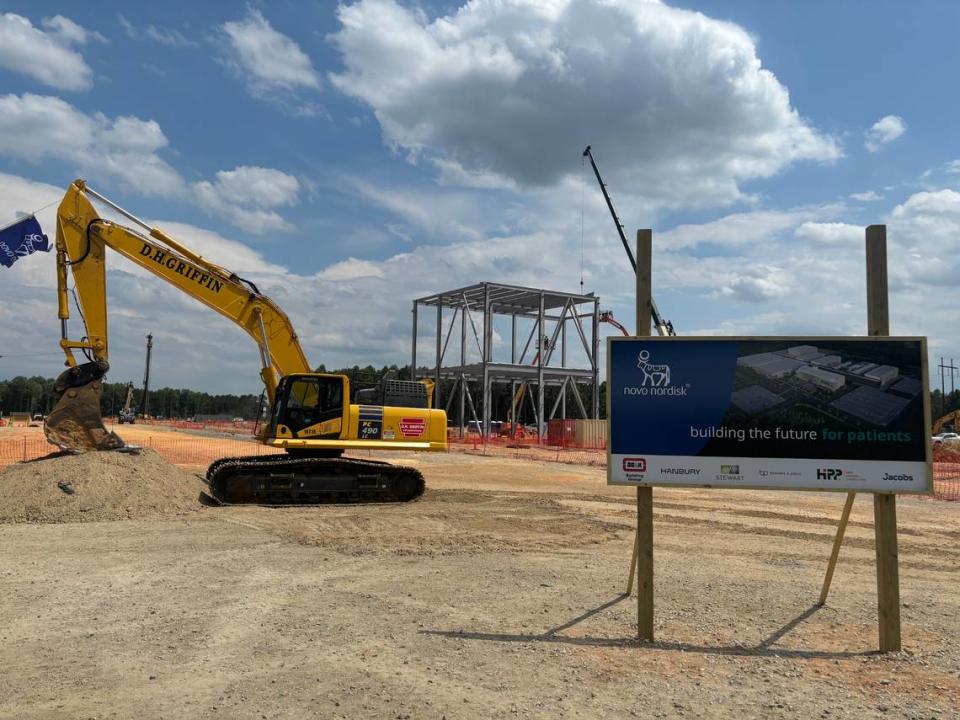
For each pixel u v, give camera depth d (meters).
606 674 5.91
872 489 6.68
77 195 17.12
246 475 16.62
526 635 6.95
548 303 56.12
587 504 18.22
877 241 6.93
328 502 17.31
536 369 52.81
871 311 6.93
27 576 9.12
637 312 7.21
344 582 9.09
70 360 16.70
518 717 5.03
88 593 8.33
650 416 7.01
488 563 10.44
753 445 6.86
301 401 17.56
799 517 16.59
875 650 6.68
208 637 6.75
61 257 16.94
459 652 6.39
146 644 6.53
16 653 6.27
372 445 17.70
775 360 6.91
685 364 7.00
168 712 5.04
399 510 16.19
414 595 8.47
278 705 5.18
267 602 8.04
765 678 5.90
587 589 8.97
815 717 5.13
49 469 14.58
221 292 18.11
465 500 18.48
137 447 16.59
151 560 10.19
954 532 14.93
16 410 168.12
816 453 6.78
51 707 5.12
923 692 5.62
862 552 12.16
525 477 26.16
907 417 6.68
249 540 11.87
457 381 57.06
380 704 5.21
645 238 7.24
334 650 6.40
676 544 12.58
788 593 8.99
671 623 7.46
